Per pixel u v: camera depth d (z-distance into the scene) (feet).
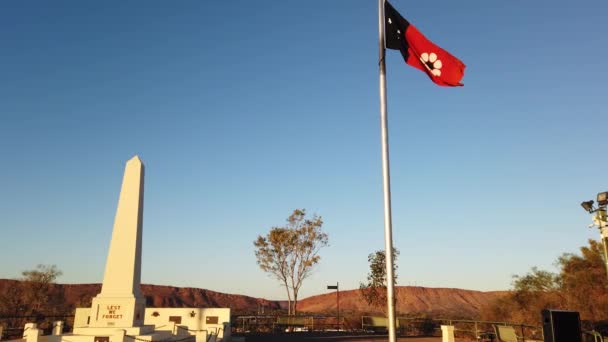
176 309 83.66
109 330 59.82
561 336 33.32
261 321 111.86
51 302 225.97
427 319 101.96
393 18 37.65
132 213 65.92
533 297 97.50
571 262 88.99
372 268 119.55
